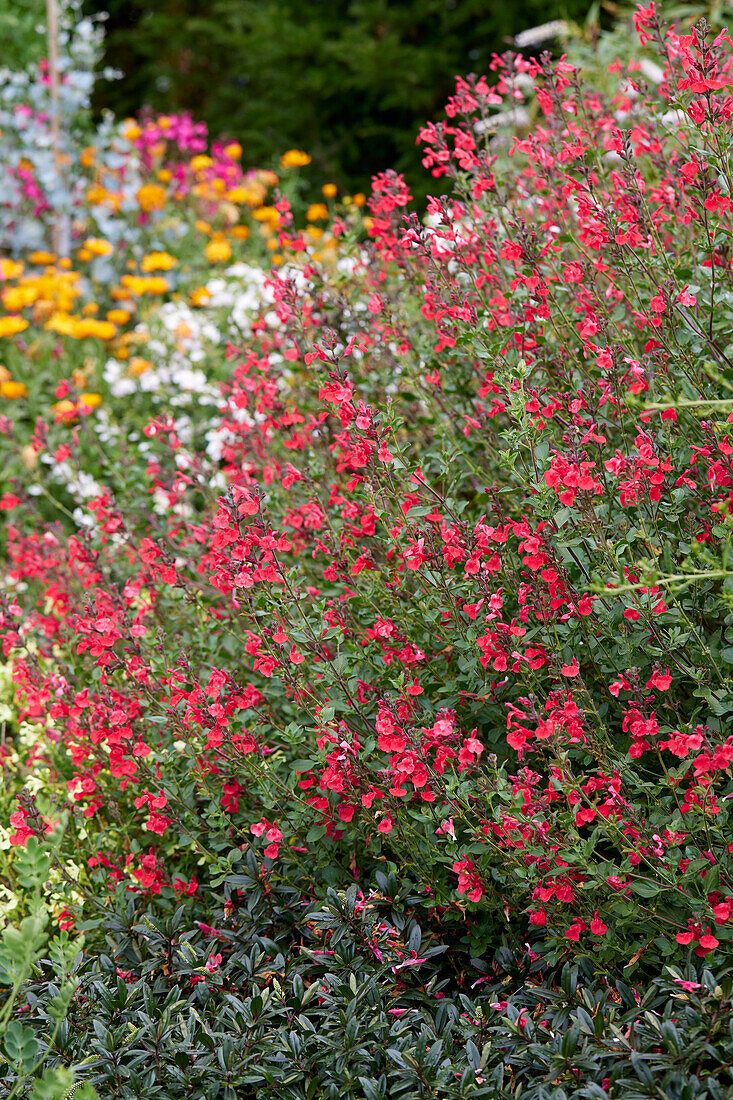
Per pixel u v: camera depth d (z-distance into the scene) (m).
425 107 9.16
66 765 3.20
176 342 5.00
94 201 6.85
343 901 2.34
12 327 5.32
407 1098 1.92
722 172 2.32
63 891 2.61
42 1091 1.74
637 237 2.45
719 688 2.35
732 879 2.09
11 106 7.39
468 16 9.04
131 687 2.68
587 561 2.48
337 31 10.07
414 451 3.21
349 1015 2.08
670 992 2.10
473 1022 2.13
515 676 2.49
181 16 11.73
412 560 2.34
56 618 3.38
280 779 2.67
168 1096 2.02
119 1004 2.23
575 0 8.30
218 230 7.00
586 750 2.20
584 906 2.21
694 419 2.48
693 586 2.35
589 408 2.40
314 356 2.62
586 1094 1.82
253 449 3.31
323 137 9.85
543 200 3.13
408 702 2.44
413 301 3.44
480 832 2.18
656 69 4.64
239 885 2.45
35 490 3.88
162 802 2.51
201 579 3.16
